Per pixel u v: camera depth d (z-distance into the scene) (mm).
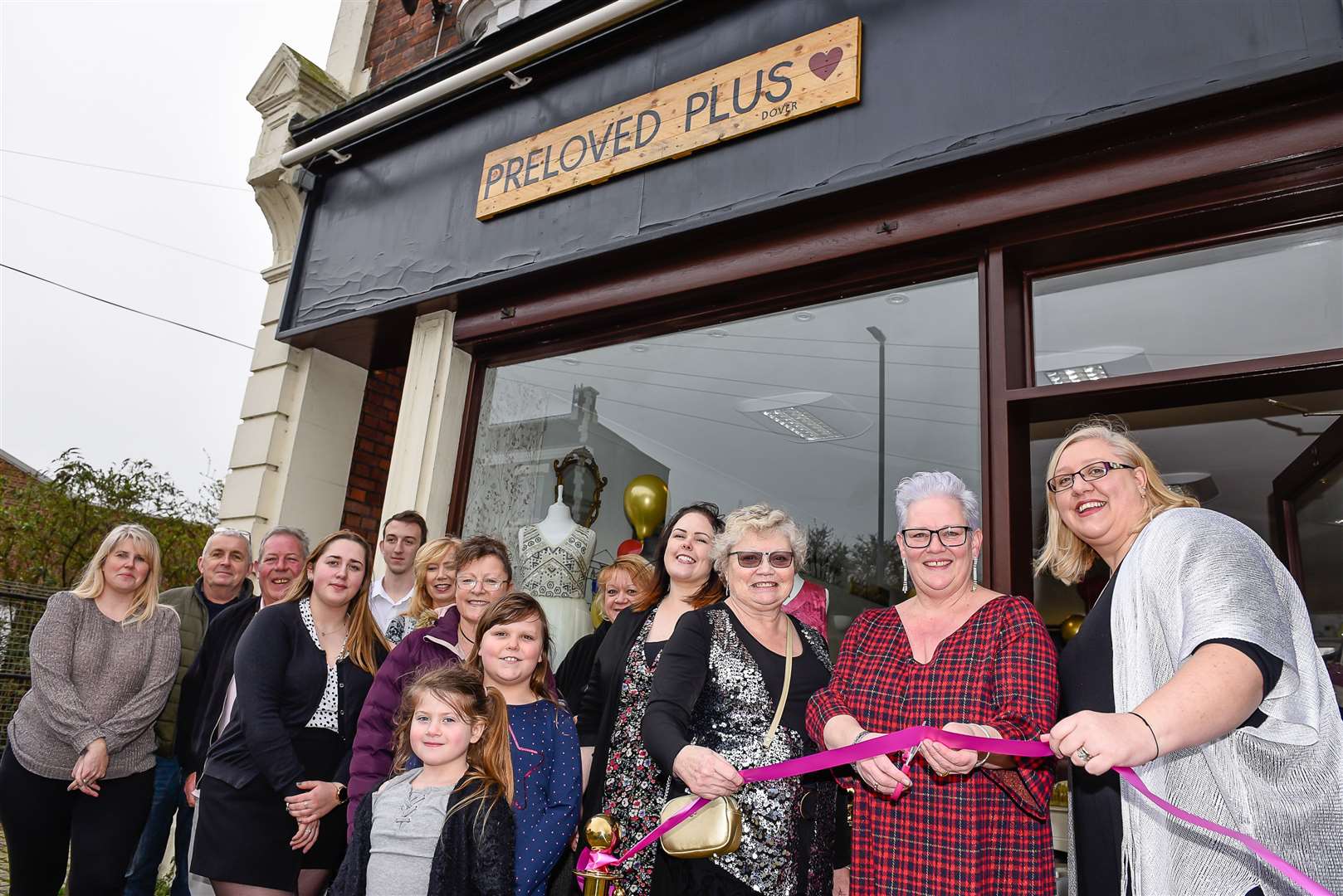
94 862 3000
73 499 10211
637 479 3900
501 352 4293
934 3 3016
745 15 3488
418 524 3826
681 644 2121
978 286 2961
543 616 2459
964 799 1729
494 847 2059
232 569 3879
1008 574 2689
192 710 3297
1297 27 2375
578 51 3922
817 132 3178
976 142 2801
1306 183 2459
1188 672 1276
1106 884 1573
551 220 3879
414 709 2240
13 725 3061
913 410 3229
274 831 2574
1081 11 2709
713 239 3459
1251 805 1376
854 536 3406
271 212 5133
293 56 5152
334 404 4922
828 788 2107
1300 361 2424
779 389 3613
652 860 2102
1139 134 2627
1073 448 1836
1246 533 1509
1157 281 2836
